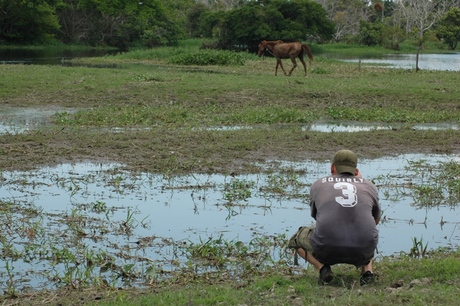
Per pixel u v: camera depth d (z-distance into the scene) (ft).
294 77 86.74
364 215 19.45
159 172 37.45
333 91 68.13
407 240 26.91
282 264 23.82
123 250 25.35
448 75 95.76
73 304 19.79
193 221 29.12
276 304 17.95
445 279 20.03
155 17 225.35
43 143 43.70
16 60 130.93
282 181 35.19
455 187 34.58
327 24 204.54
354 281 20.42
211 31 208.44
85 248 25.43
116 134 46.88
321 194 19.92
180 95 65.62
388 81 81.87
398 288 19.16
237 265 23.90
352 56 183.62
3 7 207.41
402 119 56.85
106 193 33.27
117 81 74.54
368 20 320.09
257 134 47.37
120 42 222.28
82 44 222.28
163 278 22.62
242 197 32.76
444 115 58.54
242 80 77.51
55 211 30.14
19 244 25.90
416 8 296.10
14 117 54.80
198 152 41.86
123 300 19.60
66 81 73.51
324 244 19.44
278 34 190.60
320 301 17.92
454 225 29.04
